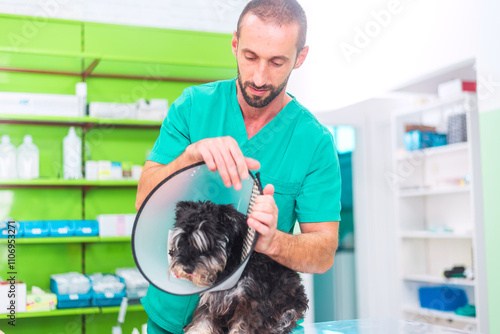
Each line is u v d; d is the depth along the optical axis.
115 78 3.80
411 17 4.27
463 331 1.28
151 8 4.12
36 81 3.62
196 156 0.88
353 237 5.16
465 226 4.57
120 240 3.46
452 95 4.26
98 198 3.71
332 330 1.28
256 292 0.89
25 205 3.56
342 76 4.62
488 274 3.49
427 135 4.68
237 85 1.15
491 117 3.50
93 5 3.94
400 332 1.27
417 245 4.96
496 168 3.45
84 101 3.48
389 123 5.10
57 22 3.68
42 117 3.32
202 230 0.83
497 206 3.44
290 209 1.19
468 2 3.70
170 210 0.85
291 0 0.95
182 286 0.82
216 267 0.83
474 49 3.65
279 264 0.98
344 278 5.06
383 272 5.09
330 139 1.20
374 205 5.12
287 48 0.93
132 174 3.62
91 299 3.31
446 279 4.32
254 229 0.81
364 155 5.12
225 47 4.02
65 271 3.59
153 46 3.88
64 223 3.39
